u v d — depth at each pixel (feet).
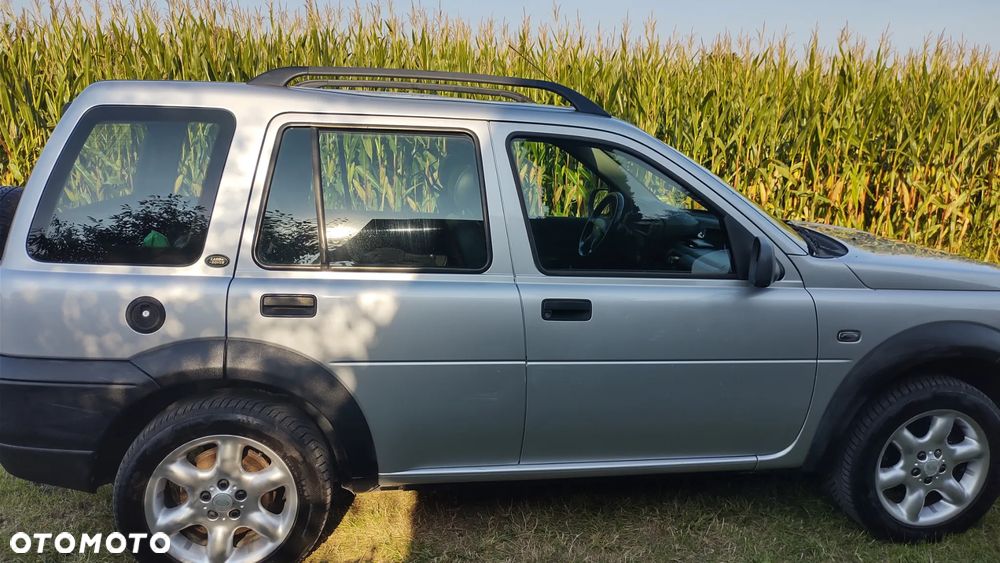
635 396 8.15
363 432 7.67
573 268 8.20
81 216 7.27
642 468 8.50
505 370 7.82
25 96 19.47
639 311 8.01
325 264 7.60
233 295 7.23
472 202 8.02
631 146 8.44
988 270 9.25
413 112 7.94
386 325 7.51
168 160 7.47
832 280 8.52
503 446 8.13
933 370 8.95
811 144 21.42
